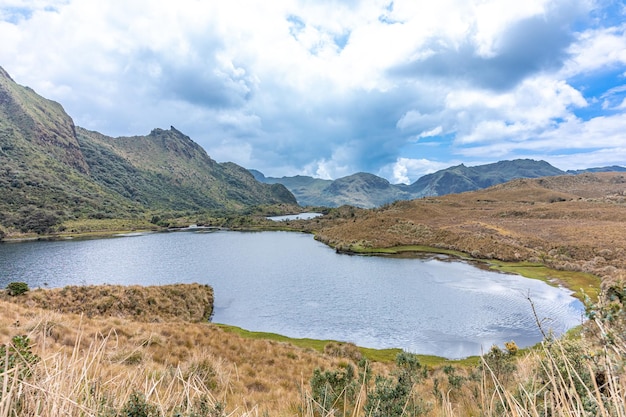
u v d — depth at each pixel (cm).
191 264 7962
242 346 1884
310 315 4278
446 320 3891
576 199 15888
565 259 6594
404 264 7519
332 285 5809
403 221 11894
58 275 6881
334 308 4544
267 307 4656
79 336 200
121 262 8281
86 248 10906
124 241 12888
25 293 3181
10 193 17875
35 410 142
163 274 6925
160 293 4053
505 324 3653
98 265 7906
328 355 2372
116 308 3328
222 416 208
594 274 5484
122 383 201
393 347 3206
